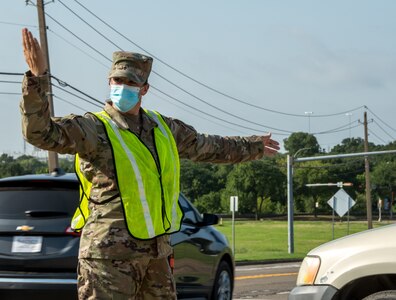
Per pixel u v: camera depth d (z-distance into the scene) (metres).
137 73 6.77
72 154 6.61
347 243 9.61
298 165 188.88
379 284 9.56
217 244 14.31
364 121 92.56
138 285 6.73
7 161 195.88
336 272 9.45
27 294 10.93
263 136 7.87
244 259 40.62
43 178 11.67
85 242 6.61
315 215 179.38
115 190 6.59
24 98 6.00
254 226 120.44
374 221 152.38
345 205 62.69
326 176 189.25
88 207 6.74
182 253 12.68
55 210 11.36
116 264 6.51
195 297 13.37
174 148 7.14
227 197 179.38
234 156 7.70
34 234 11.18
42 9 42.66
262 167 178.38
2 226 11.27
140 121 6.96
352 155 55.75
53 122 6.24
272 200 182.88
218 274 14.46
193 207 13.87
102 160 6.59
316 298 9.50
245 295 20.19
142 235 6.55
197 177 191.25
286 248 60.59
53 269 11.02
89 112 6.75
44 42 42.81
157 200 6.73
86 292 6.57
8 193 11.68
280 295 20.25
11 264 11.09
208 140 7.56
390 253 9.18
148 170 6.72
